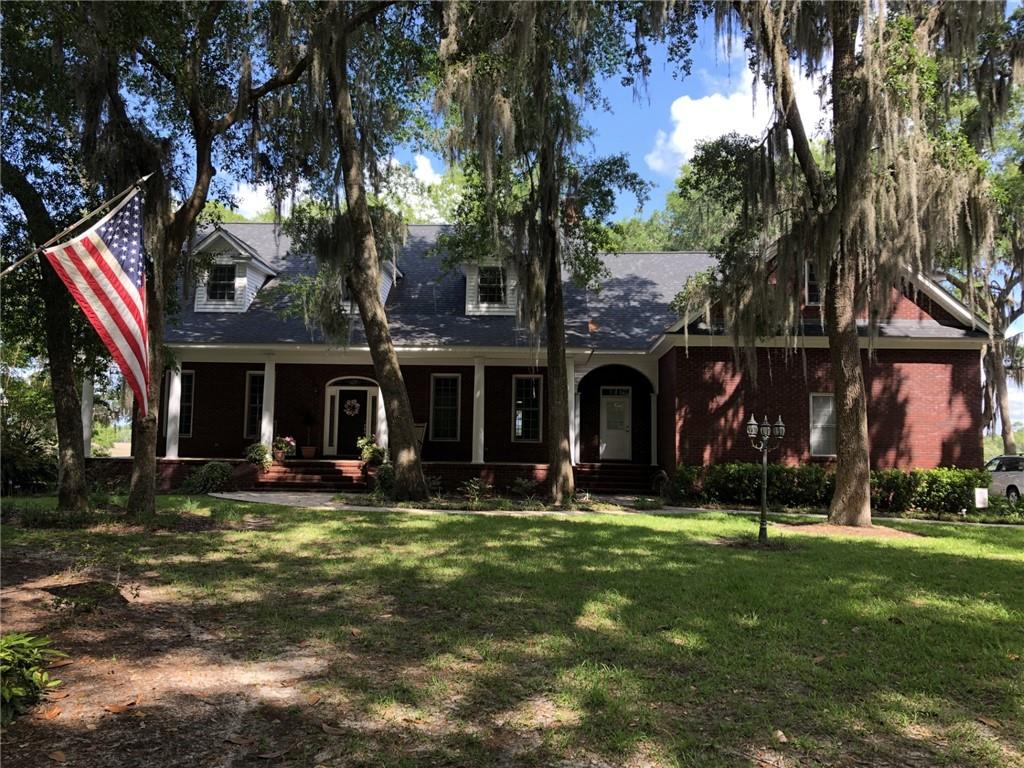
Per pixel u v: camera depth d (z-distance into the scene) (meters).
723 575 7.16
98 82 9.31
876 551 9.15
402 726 3.52
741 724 3.59
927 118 11.40
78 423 10.82
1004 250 17.66
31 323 12.05
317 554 8.03
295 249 18.39
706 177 13.86
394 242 16.25
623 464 18.72
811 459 16.55
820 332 16.59
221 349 17.80
